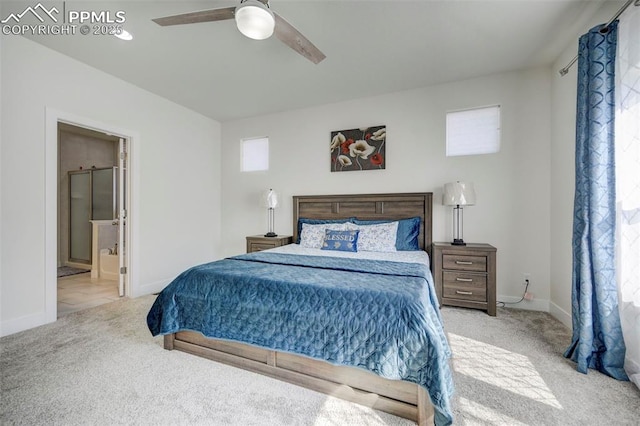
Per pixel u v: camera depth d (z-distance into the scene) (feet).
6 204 7.45
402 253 9.52
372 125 11.75
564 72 7.91
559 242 8.59
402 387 4.47
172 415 4.55
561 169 8.50
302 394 5.03
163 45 8.06
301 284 5.45
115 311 9.21
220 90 11.16
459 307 9.47
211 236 14.49
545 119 9.34
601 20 6.50
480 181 10.15
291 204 13.44
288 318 5.12
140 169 10.99
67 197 17.01
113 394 5.03
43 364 5.98
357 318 4.67
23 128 7.73
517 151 9.69
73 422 4.38
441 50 8.34
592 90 5.74
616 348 5.49
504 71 9.68
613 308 5.52
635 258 5.23
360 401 4.73
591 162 5.72
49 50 8.24
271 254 9.09
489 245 9.45
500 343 6.95
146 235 11.26
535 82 9.45
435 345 4.12
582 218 5.89
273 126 13.80
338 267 6.85
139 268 11.00
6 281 7.44
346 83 10.52
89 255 16.48
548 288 9.29
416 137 11.05
